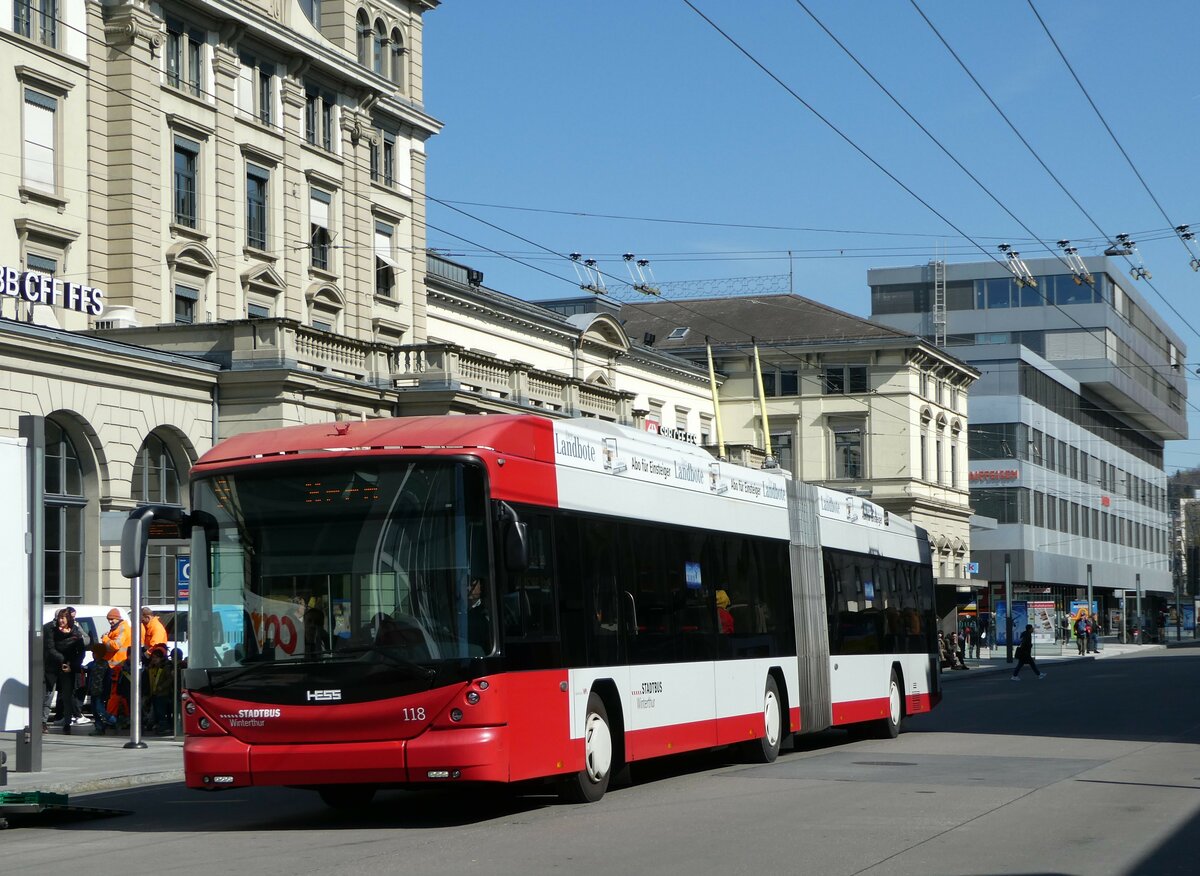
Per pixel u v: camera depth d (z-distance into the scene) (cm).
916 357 7862
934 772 1791
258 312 4344
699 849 1130
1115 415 12012
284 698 1284
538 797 1542
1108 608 11675
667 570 1667
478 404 4294
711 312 8269
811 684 2095
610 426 1622
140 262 3906
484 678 1270
